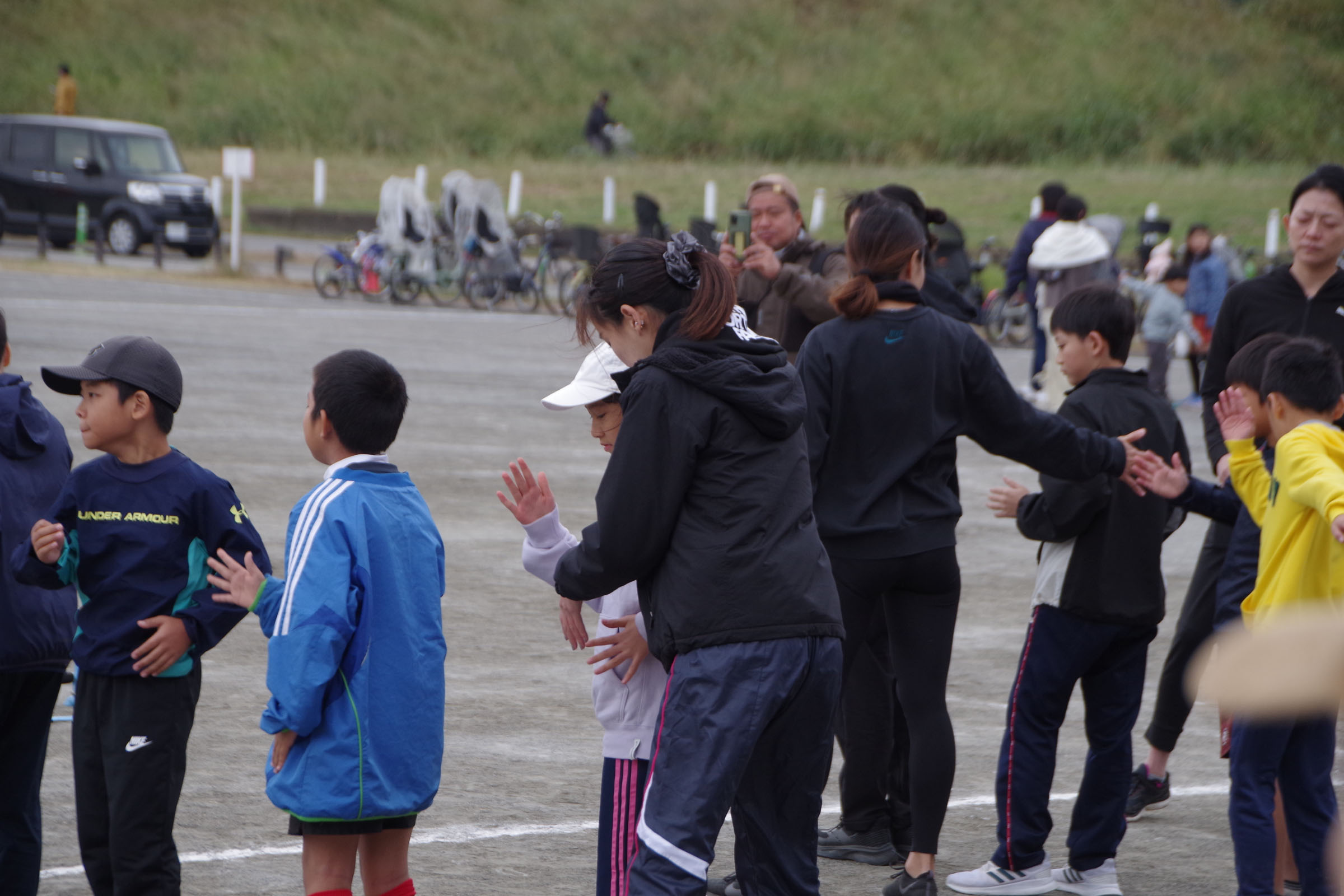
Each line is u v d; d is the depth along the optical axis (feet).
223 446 124.16
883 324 45.34
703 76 548.31
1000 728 68.59
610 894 37.55
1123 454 46.06
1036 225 183.52
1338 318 52.95
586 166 456.45
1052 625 47.91
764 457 33.86
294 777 35.47
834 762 65.10
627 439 33.58
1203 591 55.52
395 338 211.61
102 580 38.19
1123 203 403.54
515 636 79.61
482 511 108.78
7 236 341.41
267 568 39.40
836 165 482.69
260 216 372.58
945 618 46.47
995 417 46.03
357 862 49.98
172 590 38.24
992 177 449.48
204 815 52.80
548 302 269.64
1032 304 184.03
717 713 32.86
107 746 37.96
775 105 525.75
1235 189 431.43
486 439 137.28
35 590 41.47
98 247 290.97
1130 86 551.59
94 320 201.77
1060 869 50.37
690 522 33.78
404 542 36.73
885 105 528.63
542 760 60.70
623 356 35.58
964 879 48.93
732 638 33.24
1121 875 51.42
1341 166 52.70
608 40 569.64
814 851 35.68
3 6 543.80
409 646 36.32
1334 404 42.88
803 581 33.76
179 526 38.42
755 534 33.47
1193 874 51.57
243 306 240.12
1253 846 42.01
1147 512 47.60
